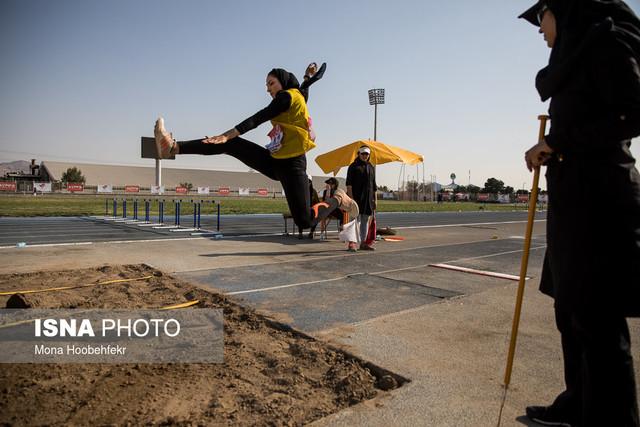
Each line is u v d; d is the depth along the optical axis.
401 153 9.28
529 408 2.03
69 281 4.79
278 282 4.98
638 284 1.54
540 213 31.58
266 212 24.41
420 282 5.12
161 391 2.27
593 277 1.59
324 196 10.07
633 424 1.68
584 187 1.63
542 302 4.26
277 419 1.97
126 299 4.05
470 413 2.06
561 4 1.76
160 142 3.26
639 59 1.54
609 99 1.51
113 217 16.80
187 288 4.55
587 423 1.71
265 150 3.70
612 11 1.66
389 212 28.44
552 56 1.82
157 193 55.81
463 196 70.00
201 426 1.91
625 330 1.68
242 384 2.37
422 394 2.25
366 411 2.06
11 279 4.84
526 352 2.89
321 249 8.13
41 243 8.38
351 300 4.20
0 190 50.47
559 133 1.65
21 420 1.94
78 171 77.88
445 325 3.46
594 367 1.67
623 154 1.64
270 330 3.29
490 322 3.57
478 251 8.24
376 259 6.94
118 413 2.02
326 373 2.52
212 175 110.75
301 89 3.77
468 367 2.62
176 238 9.63
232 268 5.80
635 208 1.57
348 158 9.30
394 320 3.55
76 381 2.38
